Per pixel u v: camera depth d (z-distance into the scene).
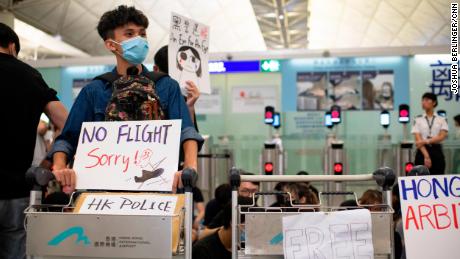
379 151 7.45
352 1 11.16
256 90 9.00
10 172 2.58
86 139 2.12
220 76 9.09
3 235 2.60
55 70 9.54
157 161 2.03
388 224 2.03
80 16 11.47
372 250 1.98
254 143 8.01
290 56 8.92
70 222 1.90
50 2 10.62
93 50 14.19
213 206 5.36
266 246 2.01
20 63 2.76
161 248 1.82
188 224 1.88
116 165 2.06
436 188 2.11
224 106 9.02
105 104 2.34
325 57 8.88
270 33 13.88
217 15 12.09
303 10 11.95
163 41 12.70
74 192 2.08
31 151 2.71
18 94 2.64
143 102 2.22
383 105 8.72
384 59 8.79
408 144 7.09
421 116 7.09
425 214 2.08
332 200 6.50
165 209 1.91
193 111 3.32
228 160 7.75
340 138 7.59
